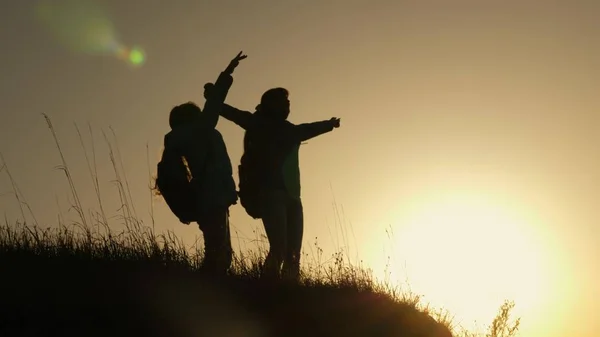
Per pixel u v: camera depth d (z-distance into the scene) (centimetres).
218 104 1090
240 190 1216
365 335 1062
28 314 883
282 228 1180
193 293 1005
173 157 1080
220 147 1098
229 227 1114
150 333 908
